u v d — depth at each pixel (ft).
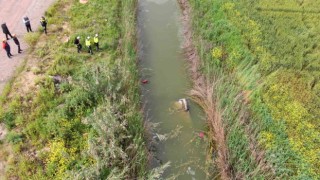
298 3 114.11
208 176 69.36
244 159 64.80
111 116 63.77
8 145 67.36
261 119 71.00
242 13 106.32
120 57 91.50
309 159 64.18
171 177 65.51
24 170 61.93
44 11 107.76
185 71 93.81
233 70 84.33
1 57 89.15
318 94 80.38
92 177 55.93
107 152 58.70
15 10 106.83
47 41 95.81
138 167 63.36
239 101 73.97
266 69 83.82
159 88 88.89
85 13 107.86
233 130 68.49
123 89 77.61
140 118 73.61
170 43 103.65
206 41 92.89
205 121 80.43
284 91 78.95
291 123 71.31
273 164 62.85
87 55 91.76
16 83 81.56
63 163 62.90
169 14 116.88
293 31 100.73
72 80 80.38
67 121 71.15
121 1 115.85
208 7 108.17
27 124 70.74
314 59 90.43
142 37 105.50
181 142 76.13
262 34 97.66
